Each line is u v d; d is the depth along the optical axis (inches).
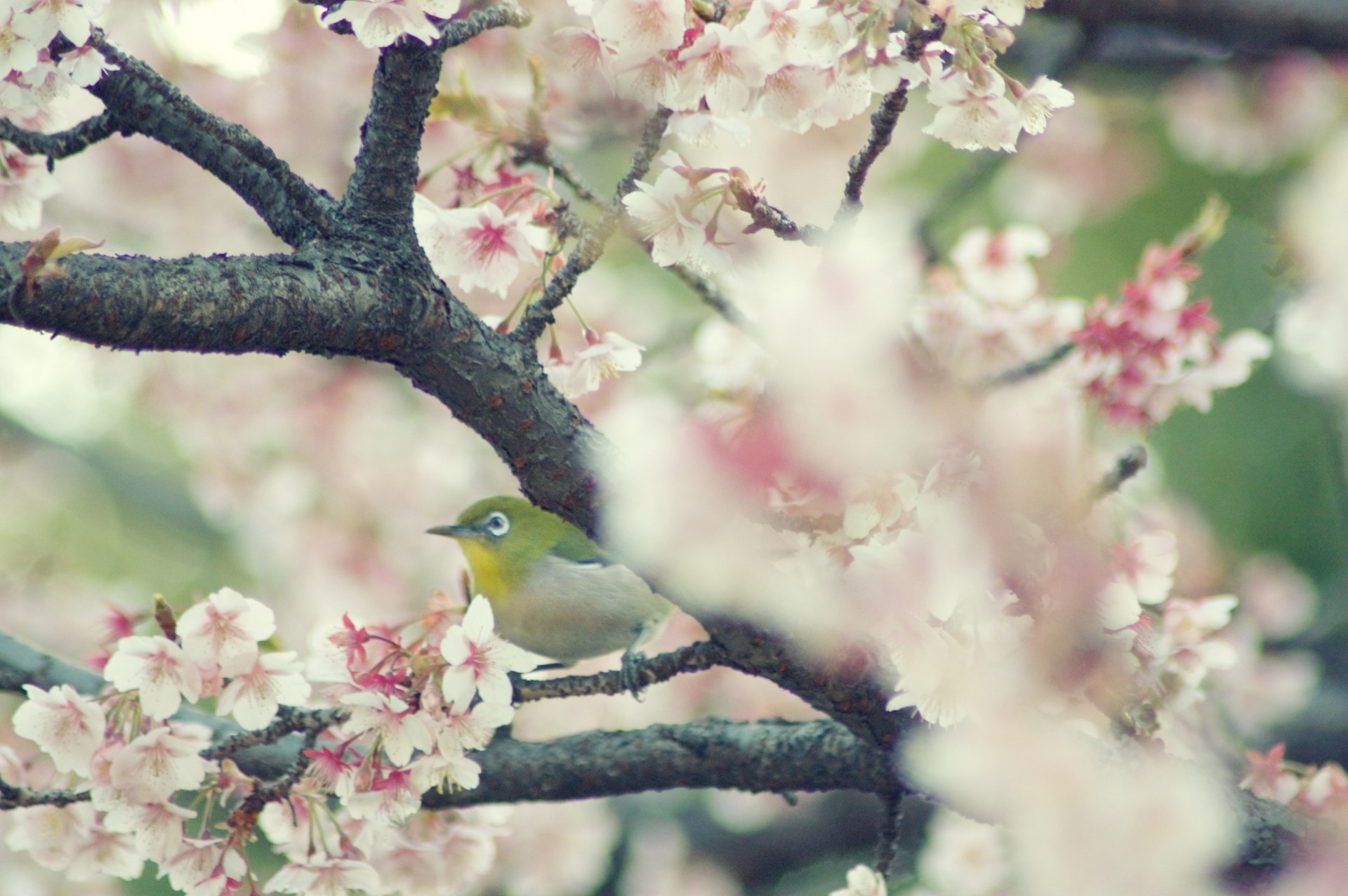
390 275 227.1
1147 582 263.9
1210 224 301.1
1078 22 453.7
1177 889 162.9
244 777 249.3
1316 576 677.9
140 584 740.0
